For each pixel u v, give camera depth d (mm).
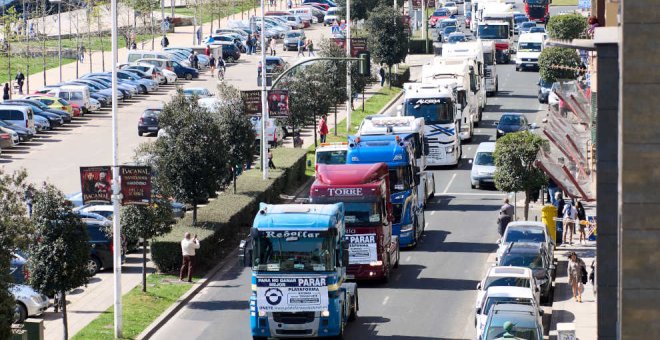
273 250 106125
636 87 57719
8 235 92125
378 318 115312
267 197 163125
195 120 138750
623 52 57750
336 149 153750
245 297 124438
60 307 117500
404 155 140625
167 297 122688
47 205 103062
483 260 137375
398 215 141000
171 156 138000
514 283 109875
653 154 57594
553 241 136375
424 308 118438
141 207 121562
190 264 128250
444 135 188250
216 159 139250
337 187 124438
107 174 109500
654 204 57562
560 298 122438
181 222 141750
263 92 169250
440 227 154000
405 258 139000
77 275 103812
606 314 68938
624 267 57719
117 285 109375
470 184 178375
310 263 105750
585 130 154625
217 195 150875
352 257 125125
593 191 132000
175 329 113500
